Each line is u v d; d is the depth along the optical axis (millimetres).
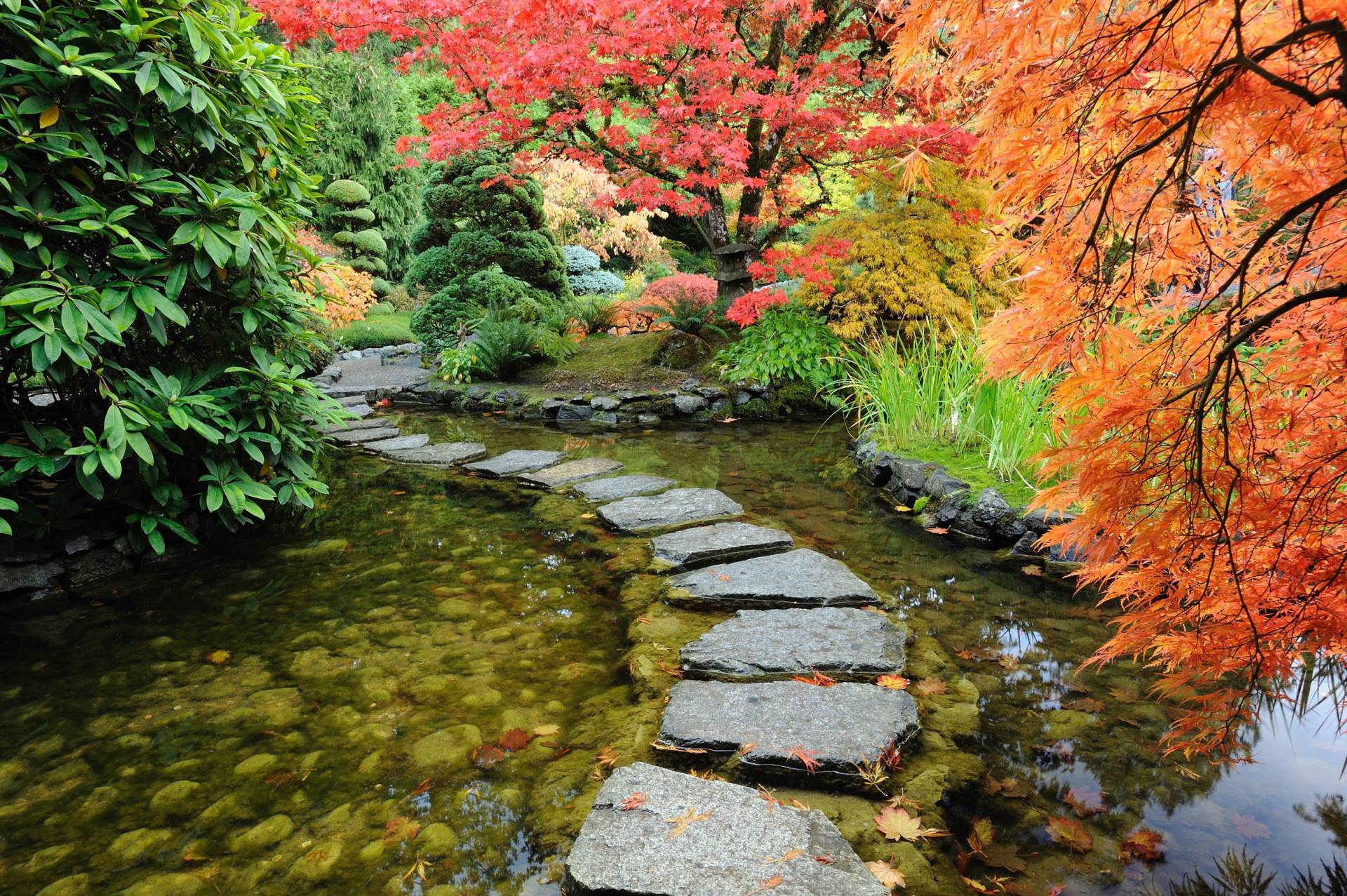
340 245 15633
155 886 1470
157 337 2645
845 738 1856
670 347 8094
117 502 3111
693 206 6383
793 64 7051
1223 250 1341
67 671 2307
